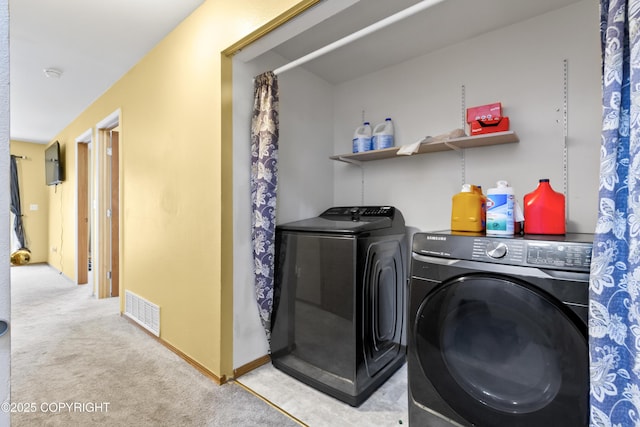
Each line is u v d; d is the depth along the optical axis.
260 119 1.90
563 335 0.98
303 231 1.85
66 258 4.74
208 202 1.92
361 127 2.43
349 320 1.65
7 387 0.53
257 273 1.94
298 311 1.87
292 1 1.44
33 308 3.18
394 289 2.03
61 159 4.83
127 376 1.89
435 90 2.21
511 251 1.09
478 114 1.84
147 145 2.54
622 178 0.87
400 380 1.92
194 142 2.04
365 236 1.71
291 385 1.83
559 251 1.01
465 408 1.18
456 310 1.19
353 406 1.64
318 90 2.61
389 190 2.45
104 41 2.37
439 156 2.20
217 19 1.85
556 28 1.77
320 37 2.07
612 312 0.87
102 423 1.47
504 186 1.41
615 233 0.87
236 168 1.92
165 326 2.32
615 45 0.88
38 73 2.88
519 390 1.08
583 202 1.69
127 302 2.88
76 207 4.22
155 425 1.47
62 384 1.79
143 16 2.07
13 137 5.34
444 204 2.18
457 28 1.95
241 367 1.94
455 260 1.21
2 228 0.51
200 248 1.99
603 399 0.88
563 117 1.74
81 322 2.78
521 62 1.88
